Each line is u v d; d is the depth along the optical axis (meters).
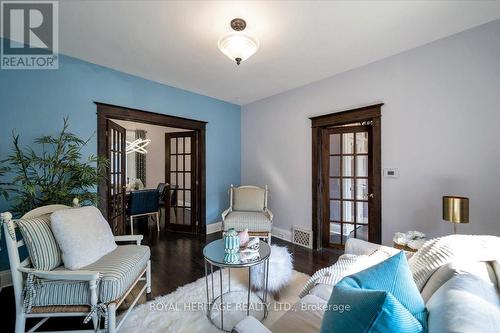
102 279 1.50
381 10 1.86
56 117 2.60
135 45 2.41
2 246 2.26
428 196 2.37
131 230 4.01
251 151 4.46
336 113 3.11
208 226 4.17
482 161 2.05
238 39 2.04
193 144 4.21
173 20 1.99
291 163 3.76
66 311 1.48
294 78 3.29
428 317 0.83
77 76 2.73
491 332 0.60
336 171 3.42
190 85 3.59
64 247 1.59
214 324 1.75
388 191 2.67
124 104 3.12
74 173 2.37
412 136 2.47
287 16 1.93
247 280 2.40
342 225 3.37
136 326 1.71
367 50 2.51
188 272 2.61
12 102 2.36
